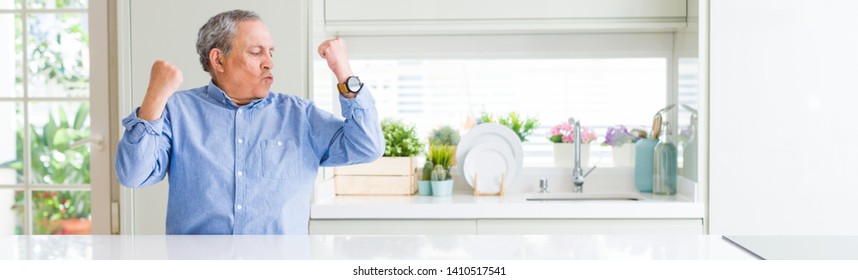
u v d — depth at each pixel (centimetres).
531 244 146
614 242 149
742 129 269
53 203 303
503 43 330
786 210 269
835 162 267
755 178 269
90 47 290
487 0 289
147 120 165
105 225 292
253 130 186
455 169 329
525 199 291
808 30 266
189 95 188
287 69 268
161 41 269
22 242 151
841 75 266
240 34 181
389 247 143
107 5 289
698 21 271
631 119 329
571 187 327
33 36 301
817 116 267
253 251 138
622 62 328
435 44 331
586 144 327
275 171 184
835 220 268
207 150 182
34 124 302
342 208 266
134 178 168
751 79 268
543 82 331
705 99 271
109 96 291
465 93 332
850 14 264
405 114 333
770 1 267
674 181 304
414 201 279
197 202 181
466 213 266
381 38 330
